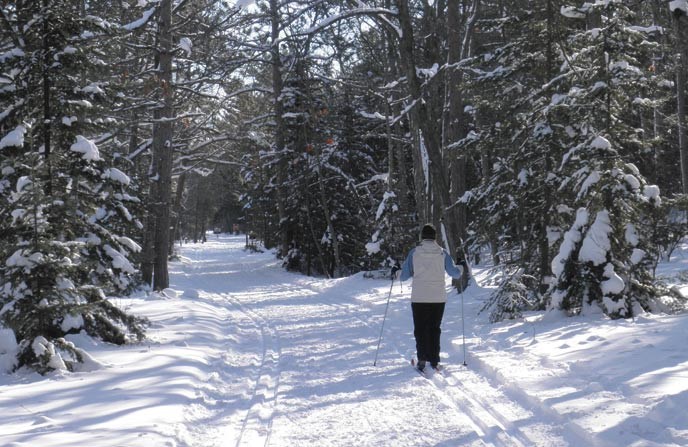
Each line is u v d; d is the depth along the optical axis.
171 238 46.81
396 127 31.30
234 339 11.10
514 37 13.95
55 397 6.25
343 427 5.28
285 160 36.59
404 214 29.38
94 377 7.26
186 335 10.88
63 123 9.58
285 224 37.59
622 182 9.96
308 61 24.03
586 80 11.15
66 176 9.91
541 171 12.39
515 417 5.21
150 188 21.02
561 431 4.72
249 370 8.19
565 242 10.31
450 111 19.23
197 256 58.75
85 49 9.68
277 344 10.46
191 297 19.31
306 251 36.78
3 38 10.19
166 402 5.93
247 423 5.48
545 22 12.70
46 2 9.33
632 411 4.80
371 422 5.40
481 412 5.53
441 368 7.62
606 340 7.76
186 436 5.00
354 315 14.22
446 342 9.52
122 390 6.50
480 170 30.44
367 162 37.91
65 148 9.92
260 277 31.80
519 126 13.05
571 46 12.48
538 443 4.50
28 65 9.45
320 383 7.14
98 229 10.45
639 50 10.67
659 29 12.78
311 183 36.31
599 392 5.48
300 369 8.06
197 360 8.40
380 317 13.48
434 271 7.94
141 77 21.06
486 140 14.10
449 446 4.65
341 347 9.70
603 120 10.72
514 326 10.21
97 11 16.56
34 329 7.85
